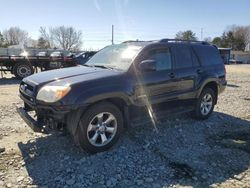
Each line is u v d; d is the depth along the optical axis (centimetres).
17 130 552
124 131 550
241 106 838
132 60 500
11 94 982
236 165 432
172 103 570
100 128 447
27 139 505
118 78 466
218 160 447
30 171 394
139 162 430
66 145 479
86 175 387
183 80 581
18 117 645
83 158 433
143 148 480
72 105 407
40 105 423
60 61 1694
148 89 509
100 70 487
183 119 655
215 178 392
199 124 628
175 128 590
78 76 449
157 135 544
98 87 435
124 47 558
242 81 1619
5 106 757
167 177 390
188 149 486
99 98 432
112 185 366
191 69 605
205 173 404
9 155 439
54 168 403
